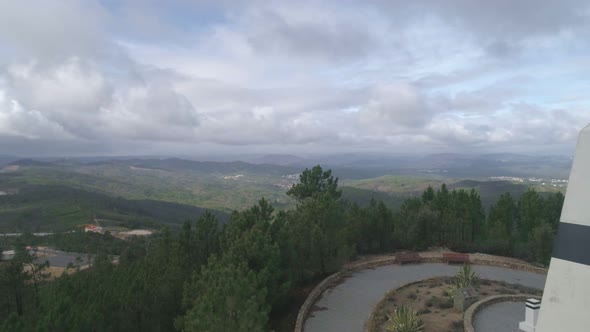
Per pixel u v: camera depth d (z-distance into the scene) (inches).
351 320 807.7
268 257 783.1
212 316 514.6
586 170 327.0
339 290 1006.4
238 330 509.4
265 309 619.5
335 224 1148.5
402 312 751.1
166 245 829.2
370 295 965.2
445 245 1537.9
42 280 1065.5
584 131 331.9
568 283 325.1
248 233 813.2
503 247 1417.3
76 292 679.1
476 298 852.0
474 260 1311.5
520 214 1560.0
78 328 517.3
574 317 317.1
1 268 871.7
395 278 1118.4
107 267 914.7
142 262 807.7
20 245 1779.0
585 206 323.9
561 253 333.4
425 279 1070.4
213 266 690.8
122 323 625.0
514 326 743.1
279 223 946.7
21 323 495.8
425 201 1743.4
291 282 847.1
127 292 649.6
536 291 965.8
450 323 751.7
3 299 855.1
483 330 723.4
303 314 812.0
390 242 1480.1
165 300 691.4
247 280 563.2
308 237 1037.2
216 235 912.9
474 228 1581.0
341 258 1117.7
